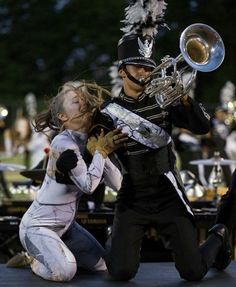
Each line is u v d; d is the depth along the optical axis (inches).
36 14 2180.1
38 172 560.7
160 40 1968.5
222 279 413.4
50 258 406.6
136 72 396.5
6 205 616.4
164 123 398.3
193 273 402.0
